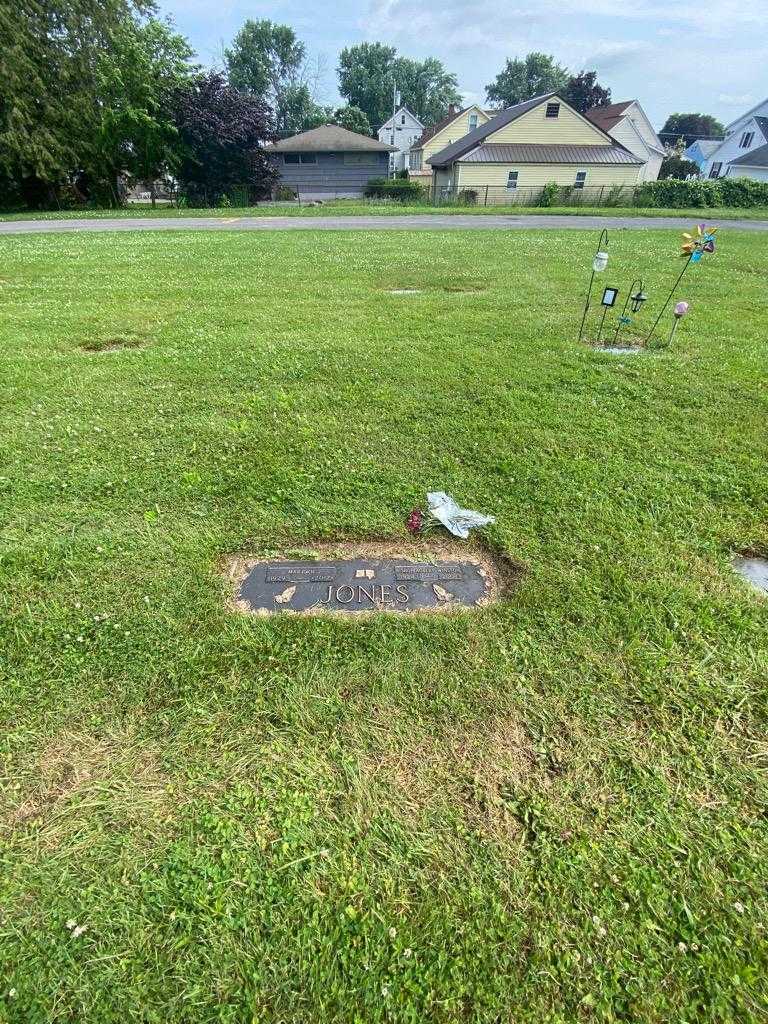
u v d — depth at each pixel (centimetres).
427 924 136
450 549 265
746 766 173
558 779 168
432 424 389
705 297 795
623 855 150
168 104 2391
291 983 126
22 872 145
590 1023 122
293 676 198
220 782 166
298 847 151
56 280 858
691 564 255
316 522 280
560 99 2764
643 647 211
